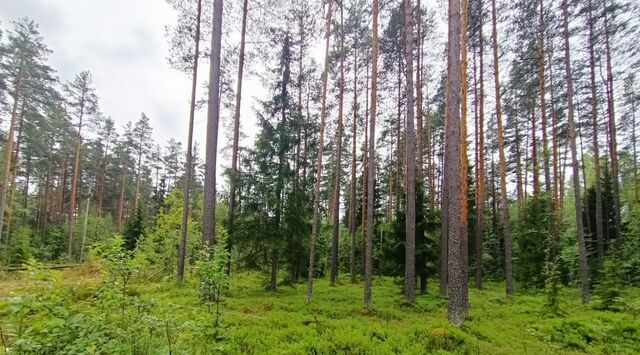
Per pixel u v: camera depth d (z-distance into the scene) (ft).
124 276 17.69
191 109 55.42
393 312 35.06
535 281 65.10
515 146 93.91
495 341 25.89
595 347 25.80
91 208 144.05
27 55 79.97
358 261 88.58
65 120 105.50
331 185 93.97
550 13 55.36
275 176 45.60
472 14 54.75
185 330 17.57
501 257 82.94
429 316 34.50
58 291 15.07
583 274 47.47
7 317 14.85
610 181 90.53
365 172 78.38
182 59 54.54
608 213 90.12
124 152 144.87
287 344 21.68
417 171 80.38
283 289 47.44
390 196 92.79
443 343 23.31
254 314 31.07
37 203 128.77
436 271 50.03
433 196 80.64
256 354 19.69
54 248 105.50
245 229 45.37
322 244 79.92
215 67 38.29
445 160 50.52
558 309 37.91
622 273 47.70
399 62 66.28
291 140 46.32
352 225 69.15
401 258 50.96
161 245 70.79
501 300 47.01
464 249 38.24
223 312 30.01
